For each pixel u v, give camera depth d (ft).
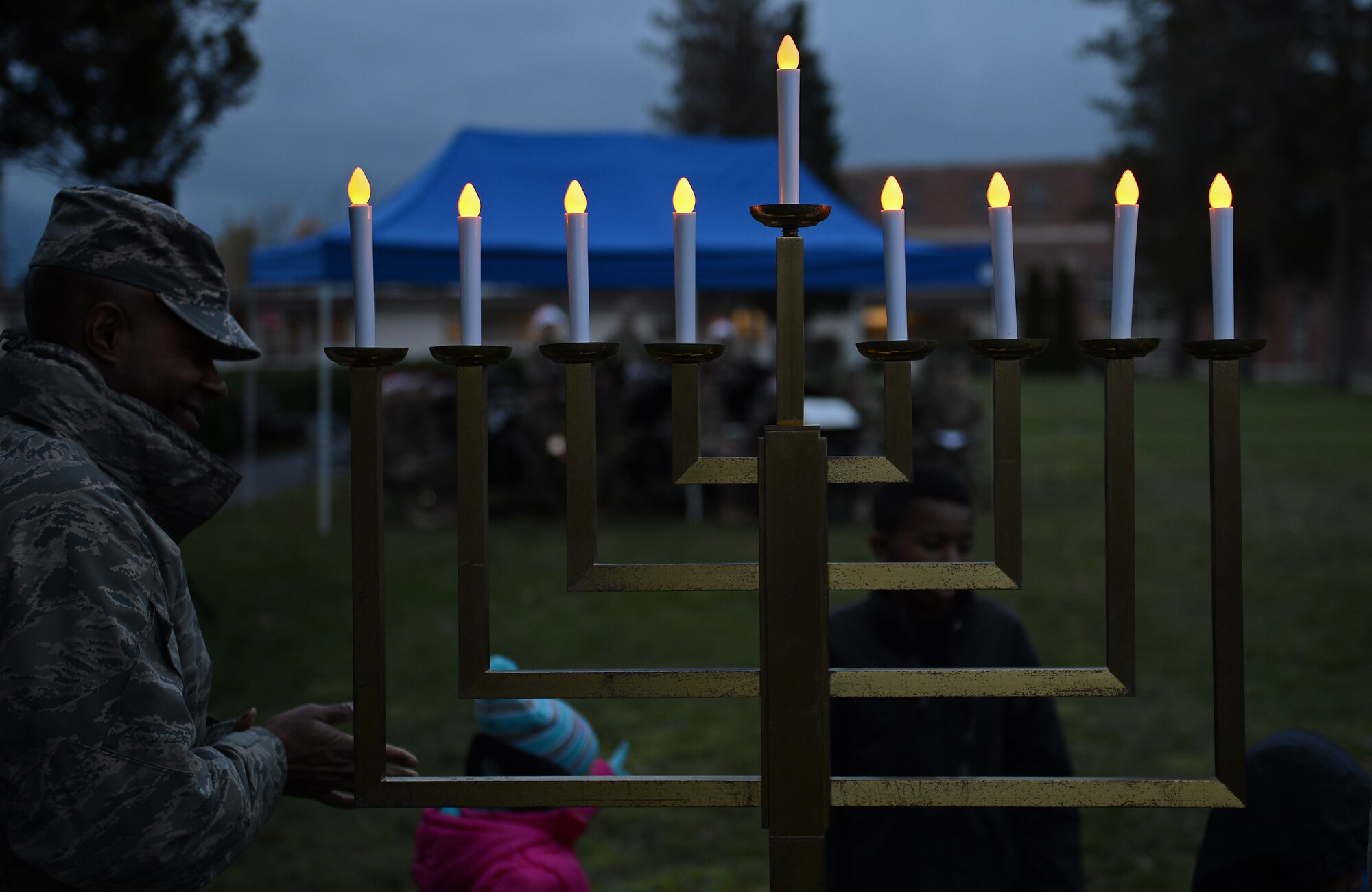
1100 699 15.93
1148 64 106.32
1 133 15.70
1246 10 91.71
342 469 47.34
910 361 3.67
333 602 21.52
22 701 3.38
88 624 3.46
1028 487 37.76
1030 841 6.34
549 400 31.53
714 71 118.42
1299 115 91.15
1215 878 4.98
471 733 14.33
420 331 89.97
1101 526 30.09
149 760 3.46
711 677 3.75
